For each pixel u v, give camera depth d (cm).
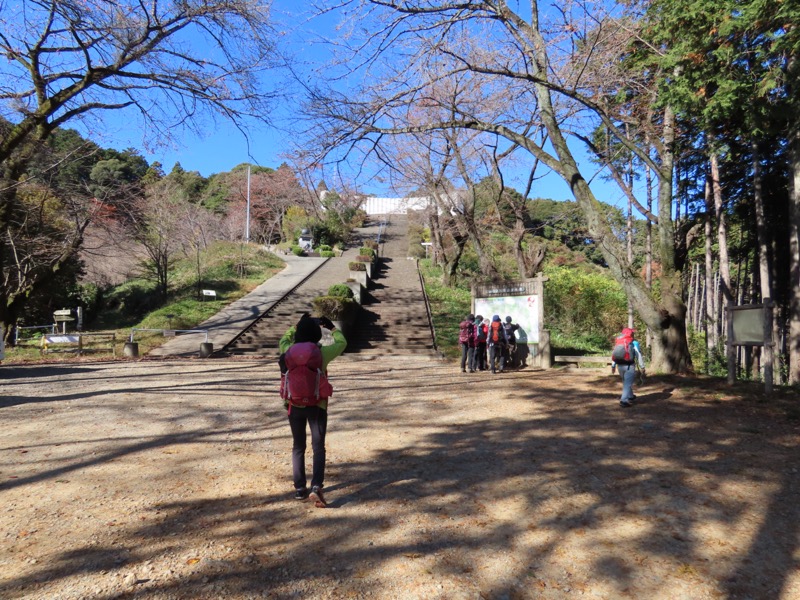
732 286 2044
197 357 1727
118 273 2889
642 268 2362
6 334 1714
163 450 589
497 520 404
